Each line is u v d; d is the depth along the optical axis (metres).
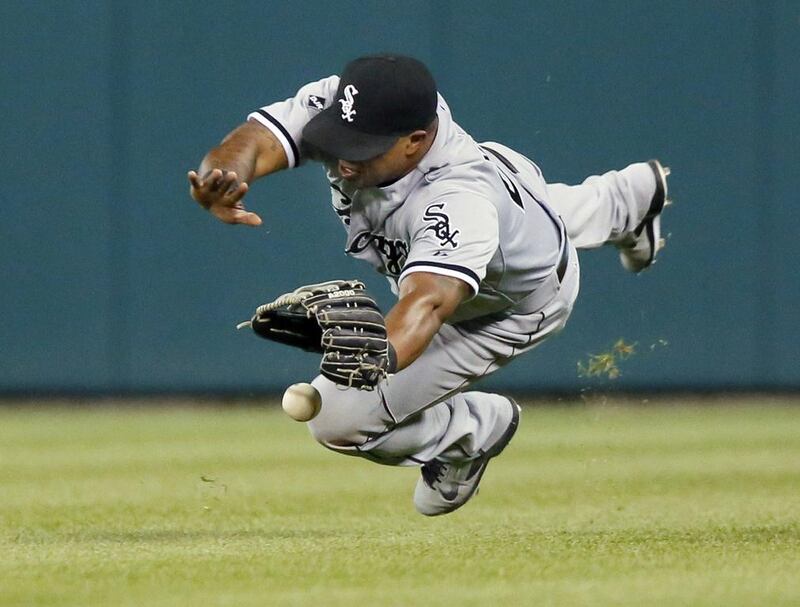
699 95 38.09
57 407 39.59
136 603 12.05
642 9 37.84
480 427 17.77
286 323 12.62
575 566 14.11
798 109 38.22
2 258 37.66
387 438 16.73
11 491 23.50
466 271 13.45
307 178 37.50
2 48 37.25
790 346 38.53
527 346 16.98
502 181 15.46
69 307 37.72
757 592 12.45
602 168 37.81
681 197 38.16
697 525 18.27
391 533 17.77
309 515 20.19
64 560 14.96
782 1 38.12
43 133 37.38
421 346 12.99
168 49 37.28
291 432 34.66
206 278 37.88
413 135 14.41
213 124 37.31
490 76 37.41
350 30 37.16
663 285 38.41
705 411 38.88
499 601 11.97
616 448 30.61
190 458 29.20
